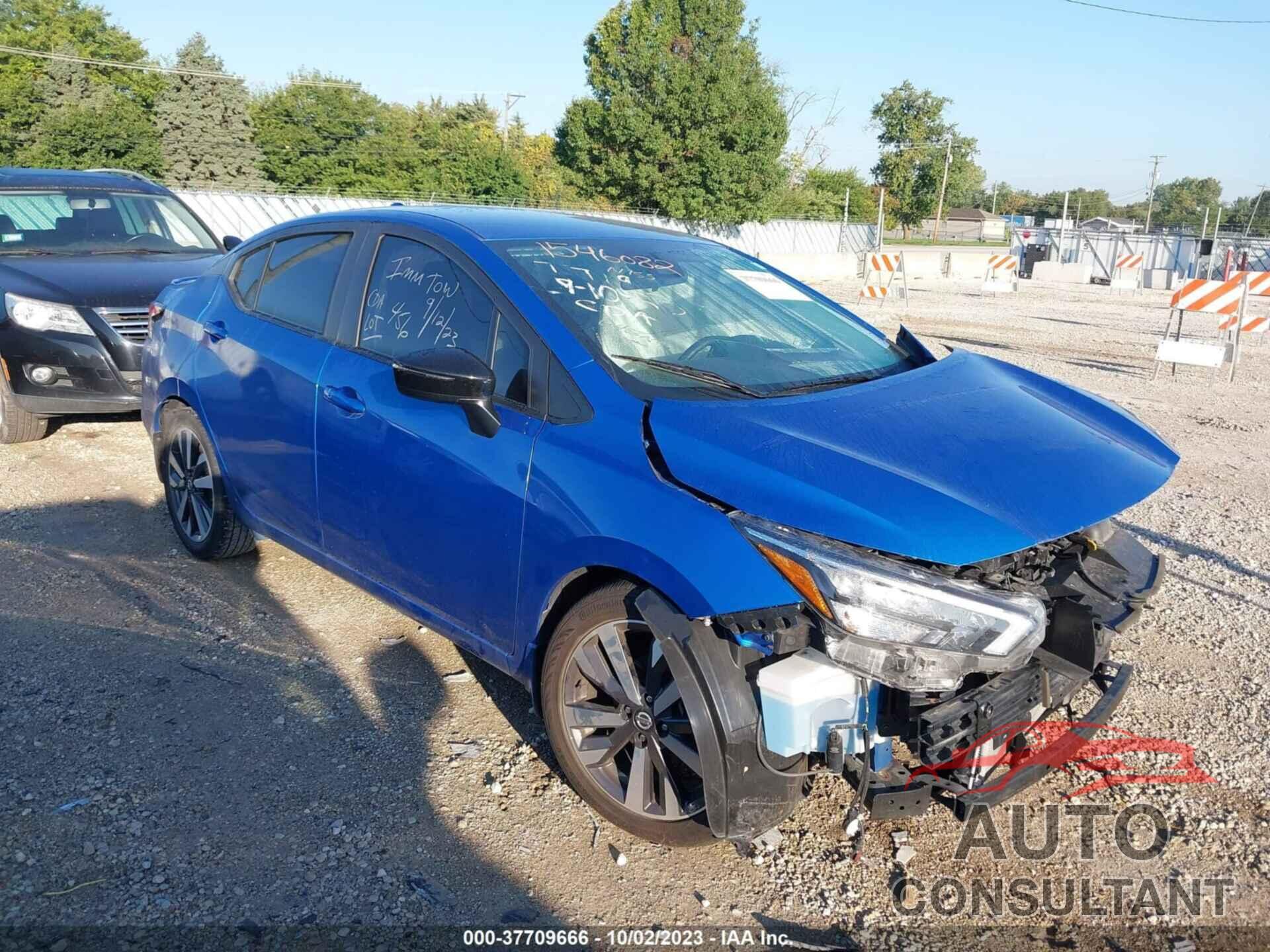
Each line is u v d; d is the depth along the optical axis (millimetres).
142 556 4906
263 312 4227
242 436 4211
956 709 2559
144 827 2910
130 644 4016
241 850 2842
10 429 6727
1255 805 3248
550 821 3051
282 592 4574
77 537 5109
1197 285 12203
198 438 4633
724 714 2570
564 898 2732
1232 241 34312
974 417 3074
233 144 41094
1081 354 13875
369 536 3617
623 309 3373
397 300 3645
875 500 2521
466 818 3041
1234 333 12633
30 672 3752
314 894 2689
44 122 38000
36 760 3203
